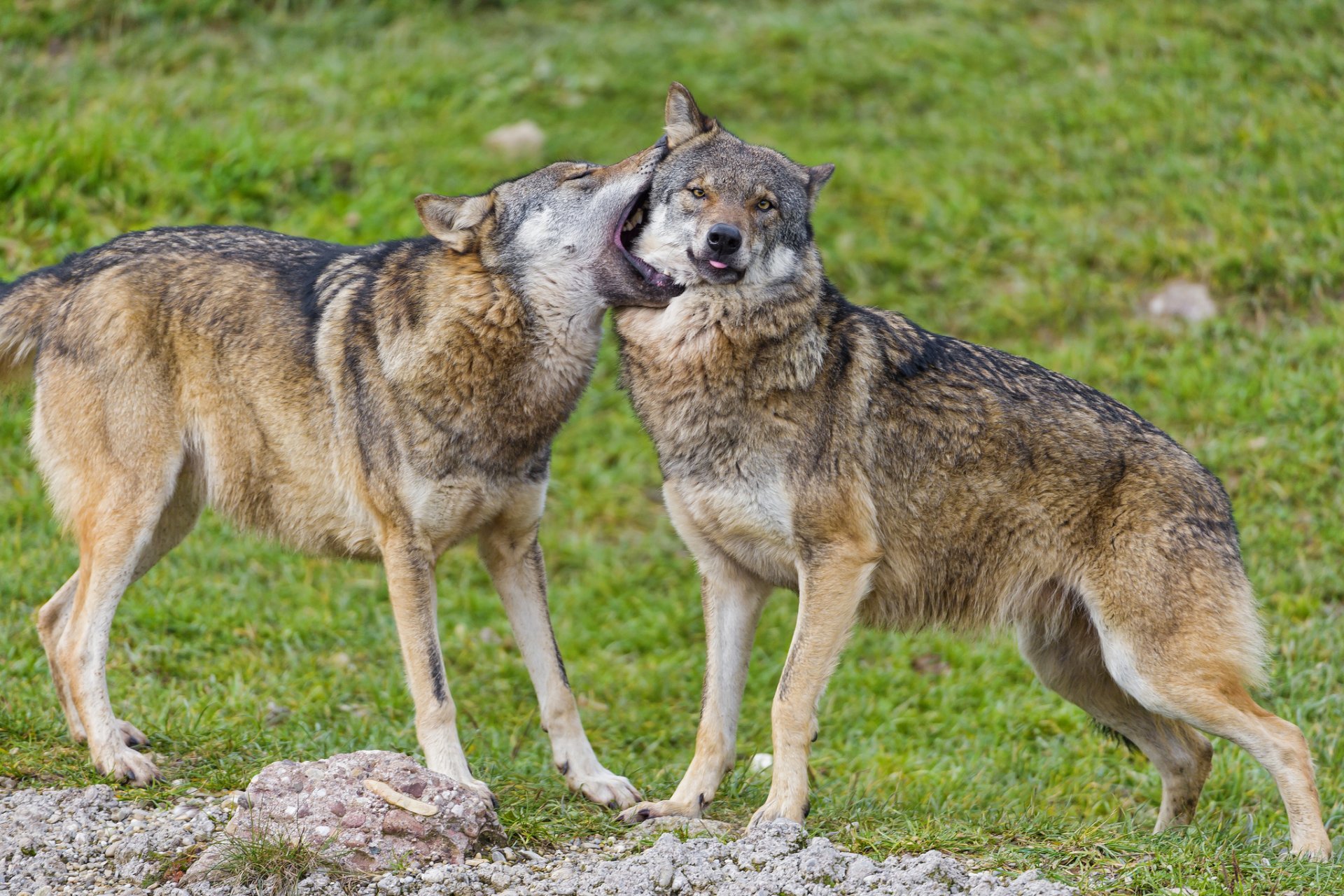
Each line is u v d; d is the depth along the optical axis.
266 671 21.30
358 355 15.88
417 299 15.70
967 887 13.08
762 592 16.66
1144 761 20.53
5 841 13.52
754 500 15.55
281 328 16.39
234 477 16.80
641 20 45.28
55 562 23.19
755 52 42.66
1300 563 24.61
